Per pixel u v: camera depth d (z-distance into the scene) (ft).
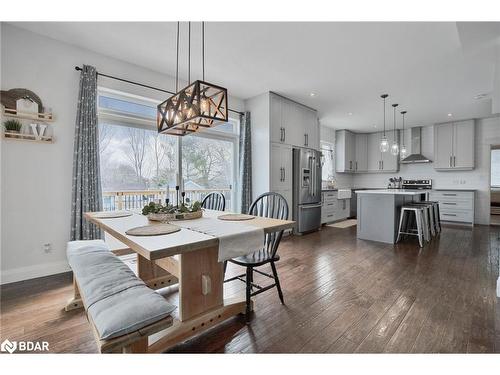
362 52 9.81
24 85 8.51
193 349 5.11
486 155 19.26
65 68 9.29
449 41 8.98
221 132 14.67
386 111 17.78
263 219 6.71
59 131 9.18
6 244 8.32
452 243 13.64
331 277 8.93
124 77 10.68
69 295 7.42
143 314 3.62
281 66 11.10
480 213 19.56
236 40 9.02
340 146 23.72
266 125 14.52
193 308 5.34
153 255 3.76
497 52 9.21
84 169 9.33
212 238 4.55
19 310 6.56
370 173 25.38
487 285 8.20
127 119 11.09
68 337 5.46
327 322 6.08
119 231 5.10
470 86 13.19
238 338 5.47
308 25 8.12
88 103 9.43
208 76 12.25
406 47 9.41
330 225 19.42
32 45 8.64
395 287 8.08
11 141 8.36
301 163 16.05
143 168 11.63
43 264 8.94
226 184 15.07
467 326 5.88
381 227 14.01
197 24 8.18
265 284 8.32
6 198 8.30
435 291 7.77
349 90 13.93
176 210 6.91
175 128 7.18
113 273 4.80
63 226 9.30
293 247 12.96
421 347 5.14
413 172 22.88
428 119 19.77
